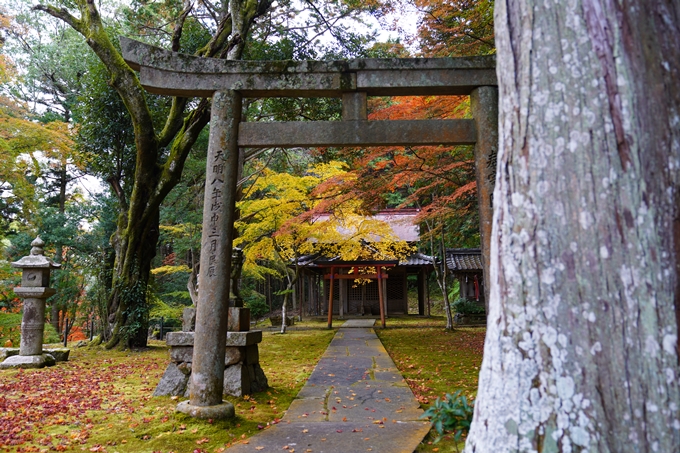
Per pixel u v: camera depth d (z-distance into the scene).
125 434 3.97
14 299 14.91
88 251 17.11
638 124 1.58
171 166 10.62
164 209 16.75
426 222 14.55
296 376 6.95
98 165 11.55
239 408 4.84
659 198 1.54
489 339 1.81
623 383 1.47
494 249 1.86
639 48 1.63
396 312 22.67
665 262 1.50
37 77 17.94
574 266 1.59
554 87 1.72
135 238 10.83
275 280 28.03
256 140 4.50
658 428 1.41
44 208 17.78
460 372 7.18
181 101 11.14
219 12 12.02
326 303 23.06
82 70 16.08
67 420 4.41
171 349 5.68
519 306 1.67
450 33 8.18
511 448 1.58
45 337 13.05
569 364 1.54
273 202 11.80
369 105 12.12
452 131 4.53
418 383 6.33
